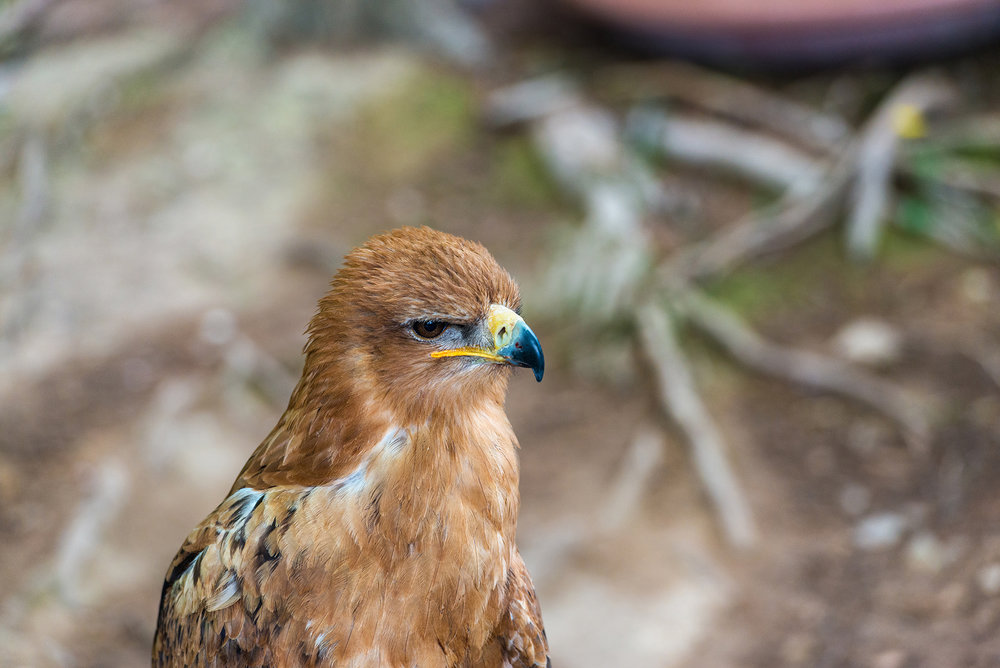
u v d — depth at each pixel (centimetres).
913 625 777
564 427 1055
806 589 859
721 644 826
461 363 459
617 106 1397
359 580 454
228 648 471
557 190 1295
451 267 459
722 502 941
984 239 1177
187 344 1111
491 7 1648
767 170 1284
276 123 1382
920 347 1068
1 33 1168
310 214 1280
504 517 483
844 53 1377
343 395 459
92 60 1327
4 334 1119
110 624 849
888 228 1220
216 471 992
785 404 1055
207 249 1230
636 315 1119
